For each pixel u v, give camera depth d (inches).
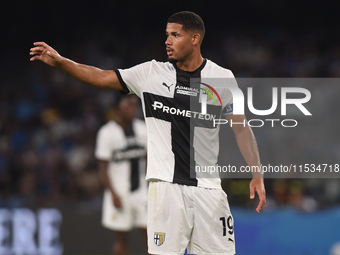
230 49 1955.0
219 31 2034.9
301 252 904.3
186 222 449.7
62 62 435.5
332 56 1909.4
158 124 458.0
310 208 1042.7
